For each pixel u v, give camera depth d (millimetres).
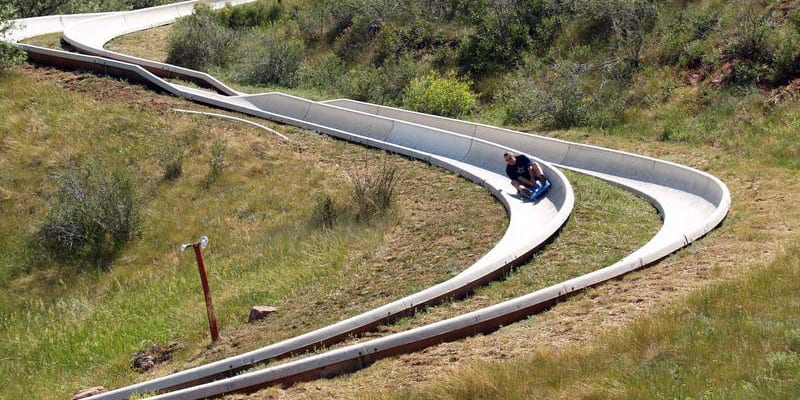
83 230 33312
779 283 16266
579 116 39688
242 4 68750
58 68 50781
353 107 45094
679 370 12977
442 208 30234
